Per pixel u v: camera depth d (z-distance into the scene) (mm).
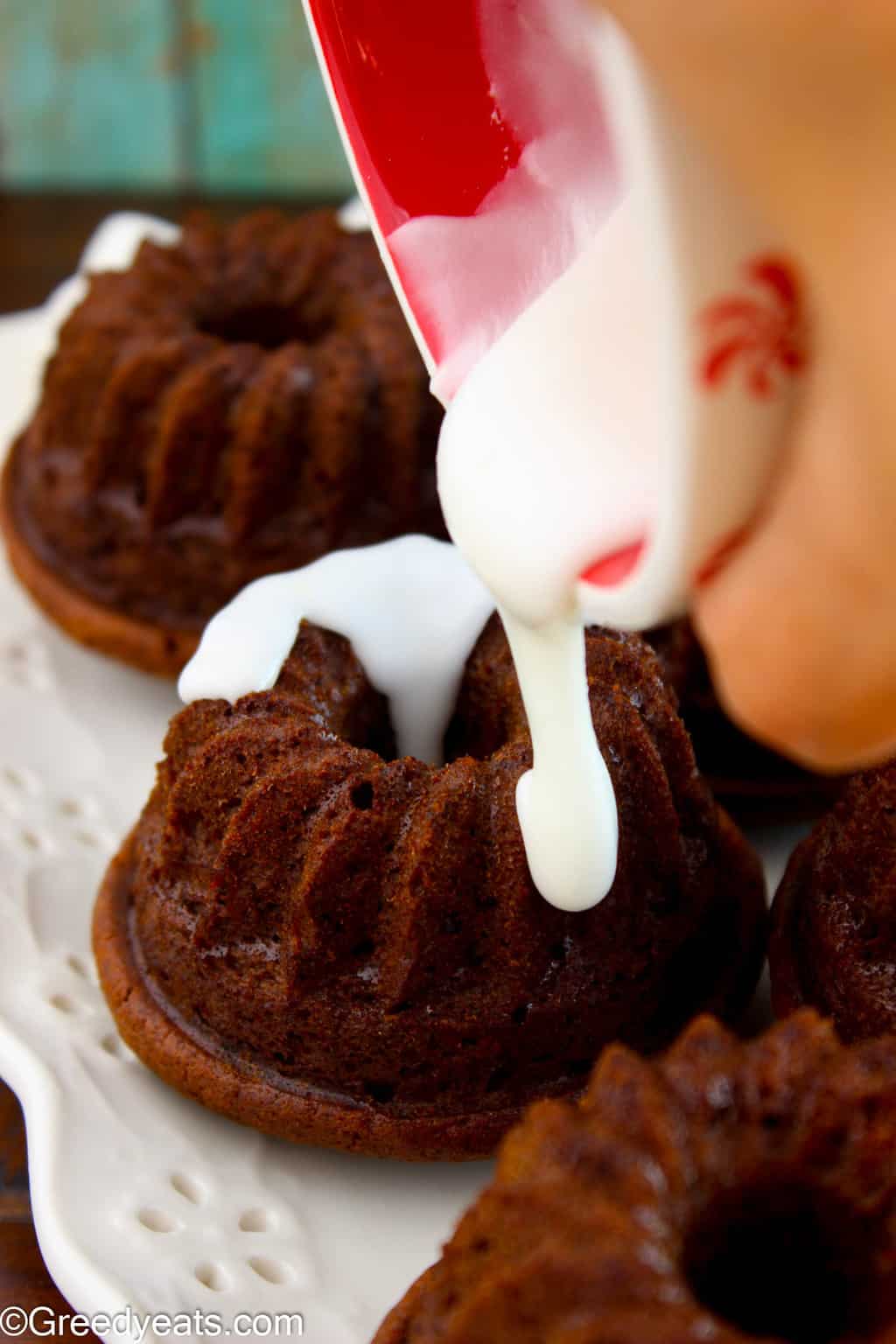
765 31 247
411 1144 386
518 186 337
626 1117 328
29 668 495
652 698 397
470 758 389
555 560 309
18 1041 400
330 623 416
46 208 693
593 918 385
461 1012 385
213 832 396
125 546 479
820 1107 329
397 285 347
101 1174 385
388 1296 376
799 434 282
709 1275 324
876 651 284
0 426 551
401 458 476
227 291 509
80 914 434
